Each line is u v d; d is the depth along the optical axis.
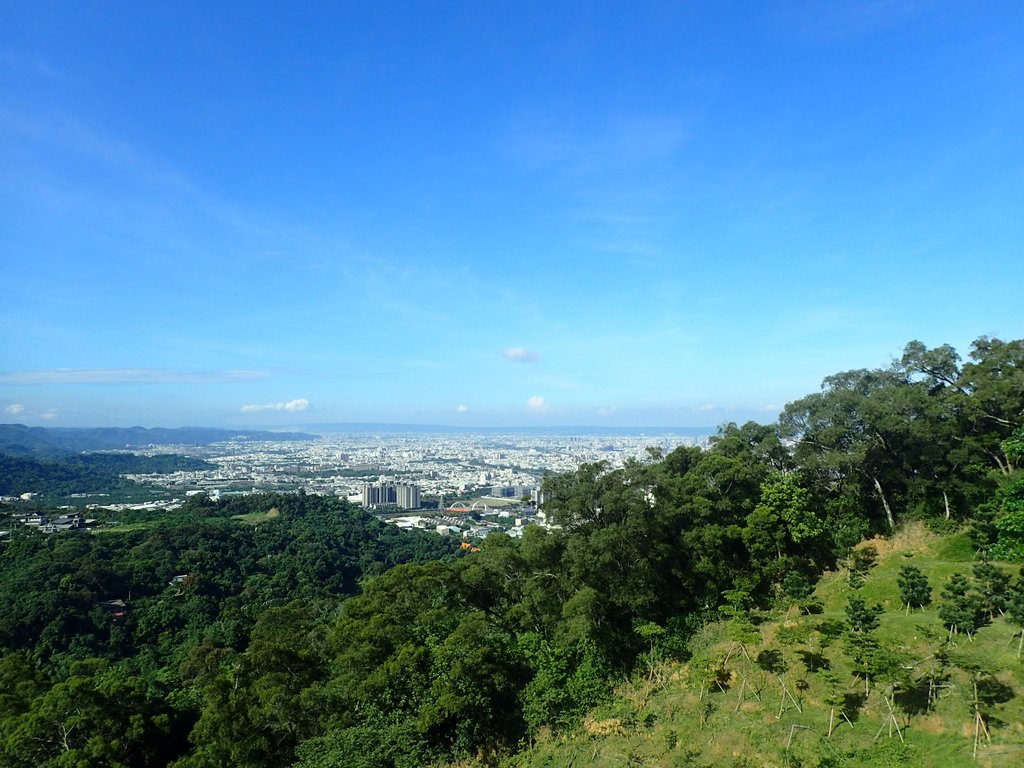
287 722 26.06
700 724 21.62
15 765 24.23
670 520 30.58
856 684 21.02
